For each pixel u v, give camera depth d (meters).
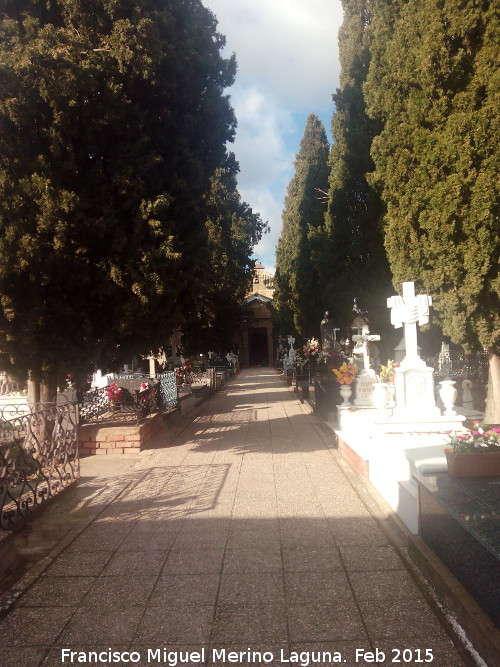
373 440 6.70
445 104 8.63
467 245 8.34
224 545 4.66
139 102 8.63
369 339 11.48
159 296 8.52
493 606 2.86
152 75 8.09
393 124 9.98
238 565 4.21
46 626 3.32
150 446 9.84
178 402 15.05
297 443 9.77
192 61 9.12
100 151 8.12
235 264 28.70
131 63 7.85
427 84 8.80
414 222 9.19
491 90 8.06
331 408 12.36
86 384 12.50
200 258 9.16
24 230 7.10
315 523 5.19
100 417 10.86
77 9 7.67
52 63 7.04
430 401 7.75
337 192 16.42
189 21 9.41
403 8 9.80
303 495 6.20
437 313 10.09
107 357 9.18
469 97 8.30
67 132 7.52
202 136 9.98
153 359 16.75
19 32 7.38
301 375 21.78
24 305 7.50
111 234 8.10
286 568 4.13
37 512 5.62
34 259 7.13
